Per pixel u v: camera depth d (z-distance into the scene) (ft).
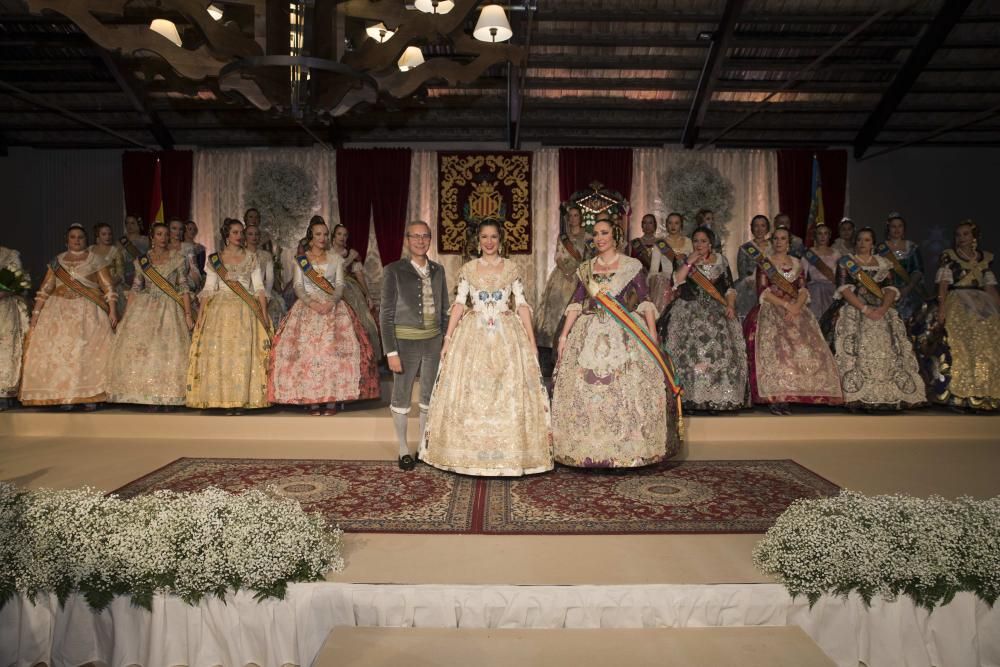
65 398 17.44
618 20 25.81
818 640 8.89
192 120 30.55
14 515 9.18
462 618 8.65
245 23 12.43
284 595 8.67
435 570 9.17
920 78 28.73
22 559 8.64
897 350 18.04
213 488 9.85
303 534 8.89
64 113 27.78
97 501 9.46
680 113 30.32
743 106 29.86
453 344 13.42
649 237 22.38
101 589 8.64
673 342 17.58
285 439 16.79
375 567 9.25
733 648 7.86
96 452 15.40
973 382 17.88
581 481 13.15
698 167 29.86
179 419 16.87
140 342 17.74
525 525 10.76
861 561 8.60
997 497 9.89
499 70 28.07
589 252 15.94
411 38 11.32
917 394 17.88
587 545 10.03
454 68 12.89
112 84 29.07
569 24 26.32
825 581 8.64
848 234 23.73
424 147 32.32
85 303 18.12
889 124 31.04
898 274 19.92
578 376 13.43
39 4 10.19
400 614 8.66
